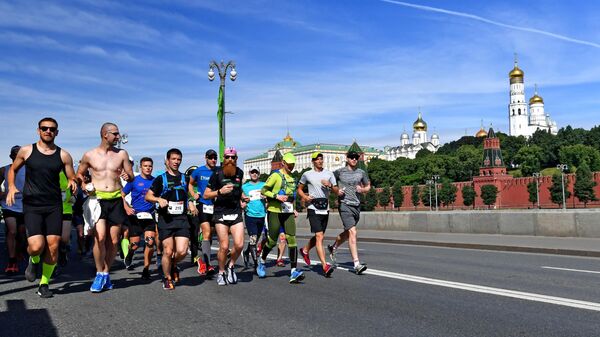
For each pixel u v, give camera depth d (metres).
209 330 5.50
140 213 10.08
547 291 7.61
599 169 145.50
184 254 8.22
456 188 119.06
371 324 5.70
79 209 14.04
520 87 197.88
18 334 5.41
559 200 99.31
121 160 7.98
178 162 8.11
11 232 10.27
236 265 11.73
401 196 124.06
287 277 9.40
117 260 13.01
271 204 9.08
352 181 9.85
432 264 11.17
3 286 8.50
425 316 6.06
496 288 7.87
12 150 10.47
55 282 9.00
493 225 18.69
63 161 7.36
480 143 198.00
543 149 162.12
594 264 11.05
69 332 5.48
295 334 5.32
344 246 16.70
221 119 29.59
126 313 6.36
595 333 5.27
